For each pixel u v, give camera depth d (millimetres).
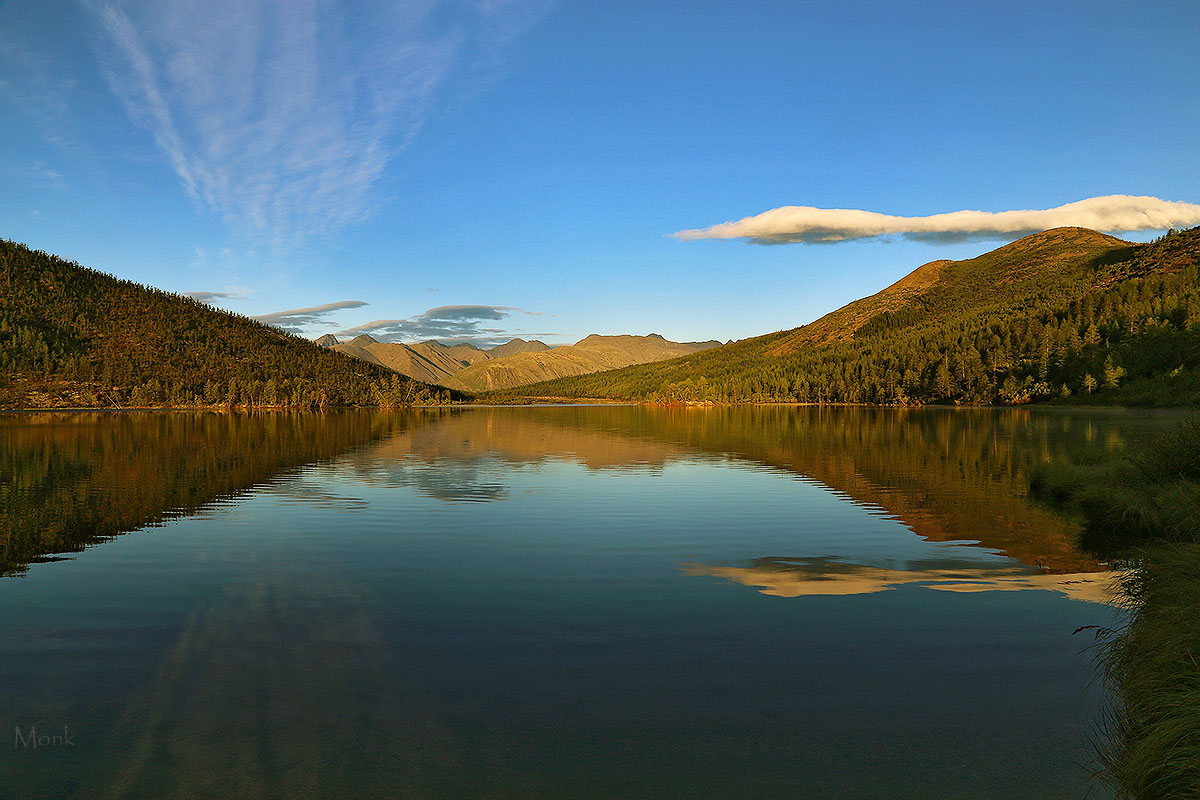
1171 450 24359
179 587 13914
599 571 15422
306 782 6637
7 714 8109
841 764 7047
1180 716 6926
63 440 62812
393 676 9250
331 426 96562
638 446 56781
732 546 18172
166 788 6539
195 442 60719
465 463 41844
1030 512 23703
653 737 7594
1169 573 10711
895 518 22547
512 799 6355
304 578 14695
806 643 10617
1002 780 6777
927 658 10000
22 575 14852
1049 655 10141
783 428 86250
